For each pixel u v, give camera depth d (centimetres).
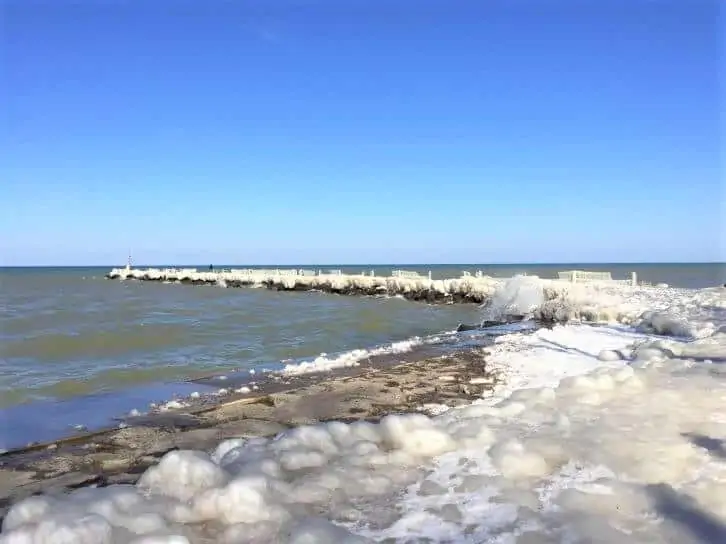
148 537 326
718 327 1266
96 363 1415
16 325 2156
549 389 682
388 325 2377
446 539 350
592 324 1700
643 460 455
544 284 2428
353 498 411
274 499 399
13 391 1102
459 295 3569
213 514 382
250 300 3922
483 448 508
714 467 442
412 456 494
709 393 663
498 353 1161
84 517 341
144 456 570
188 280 7306
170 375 1268
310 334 2025
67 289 5753
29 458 566
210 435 638
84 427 826
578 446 495
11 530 335
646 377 751
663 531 346
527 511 380
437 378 922
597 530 346
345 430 543
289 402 786
